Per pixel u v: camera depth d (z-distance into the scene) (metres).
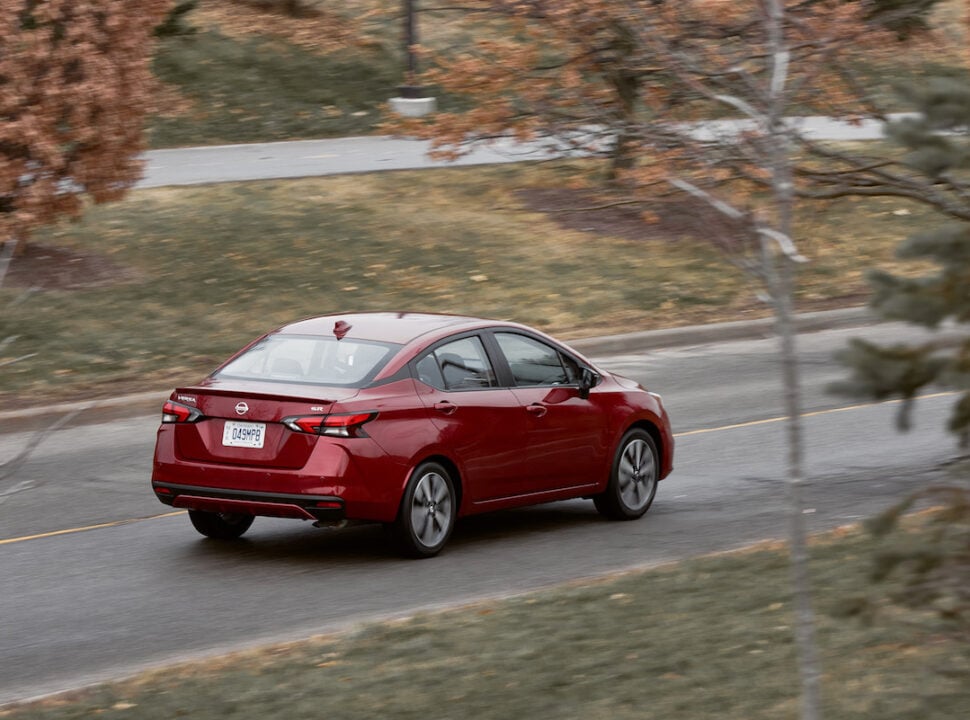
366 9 134.12
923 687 19.45
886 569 16.09
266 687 21.55
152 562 32.69
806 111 37.69
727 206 17.77
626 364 62.66
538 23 41.78
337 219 79.44
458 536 35.69
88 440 47.78
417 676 21.70
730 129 28.17
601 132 35.97
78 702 21.48
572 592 27.22
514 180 90.56
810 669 16.59
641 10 29.36
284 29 127.56
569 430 35.97
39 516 37.56
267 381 32.88
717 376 60.38
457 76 48.81
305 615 27.91
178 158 98.62
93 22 63.28
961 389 14.80
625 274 74.75
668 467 39.16
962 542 15.88
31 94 62.16
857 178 31.80
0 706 21.69
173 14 119.81
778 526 35.62
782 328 16.72
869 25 30.92
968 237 15.10
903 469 42.59
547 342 36.78
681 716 19.05
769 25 19.33
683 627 23.84
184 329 61.22
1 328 58.16
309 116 114.50
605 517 37.81
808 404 54.91
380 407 32.00
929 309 15.04
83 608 28.67
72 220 66.44
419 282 70.56
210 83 116.12
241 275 68.81
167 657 25.17
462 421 33.53
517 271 73.69
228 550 33.97
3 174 61.69
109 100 63.12
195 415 32.62
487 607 26.42
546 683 20.98
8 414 48.78
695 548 33.59
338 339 33.94
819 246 81.25
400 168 93.44
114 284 66.00
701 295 72.81
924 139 16.09
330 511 31.23
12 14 61.28
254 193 83.62
